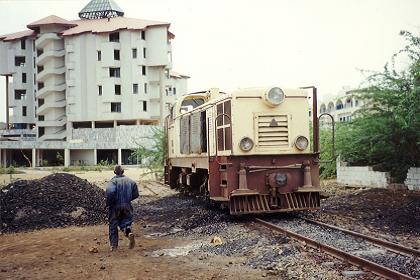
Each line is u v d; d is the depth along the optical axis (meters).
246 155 10.99
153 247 9.20
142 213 14.41
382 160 17.19
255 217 11.45
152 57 65.00
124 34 63.94
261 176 11.09
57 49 66.88
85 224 12.70
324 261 6.96
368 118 15.73
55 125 67.44
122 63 64.19
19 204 13.37
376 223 10.26
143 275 6.96
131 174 41.97
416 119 13.52
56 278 7.05
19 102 72.50
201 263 7.57
